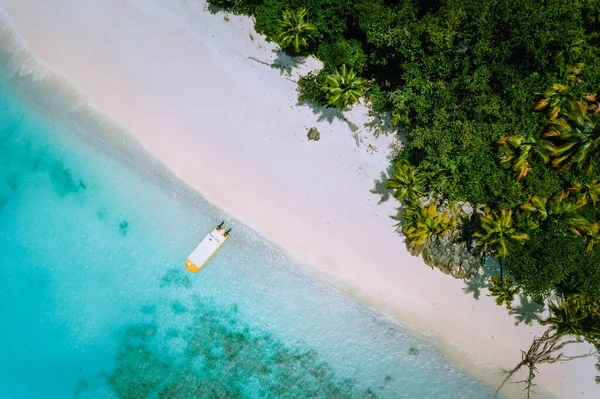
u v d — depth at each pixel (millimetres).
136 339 23609
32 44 24203
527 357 23719
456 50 21812
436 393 24203
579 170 21766
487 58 21891
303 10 22641
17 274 23406
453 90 21875
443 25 21234
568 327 22875
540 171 21766
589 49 22641
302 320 24078
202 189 24078
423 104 21969
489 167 21594
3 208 23562
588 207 22031
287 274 24094
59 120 24047
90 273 23625
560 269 21109
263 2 24078
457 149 21672
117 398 23375
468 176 21609
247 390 23875
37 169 23844
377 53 23594
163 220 23922
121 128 24094
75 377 23312
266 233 24078
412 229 22656
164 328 23734
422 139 21859
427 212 22250
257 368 23953
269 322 24000
